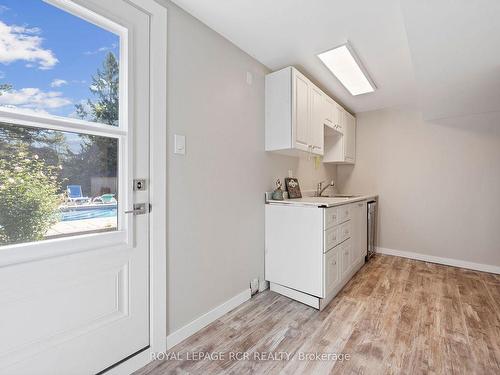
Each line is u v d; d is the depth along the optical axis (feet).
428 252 10.37
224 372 4.25
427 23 4.37
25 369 3.22
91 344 3.81
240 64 6.52
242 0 4.75
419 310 6.28
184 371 4.29
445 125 10.02
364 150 11.91
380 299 6.90
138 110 4.30
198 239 5.47
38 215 3.34
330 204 6.47
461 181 9.71
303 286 6.66
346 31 5.69
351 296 7.09
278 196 7.48
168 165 4.82
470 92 7.30
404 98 10.03
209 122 5.67
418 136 10.59
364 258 9.93
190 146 5.24
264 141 7.43
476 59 5.48
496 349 4.80
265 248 7.54
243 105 6.64
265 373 4.21
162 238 4.67
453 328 5.49
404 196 10.91
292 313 6.16
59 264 3.46
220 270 6.03
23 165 3.22
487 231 9.22
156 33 4.50
